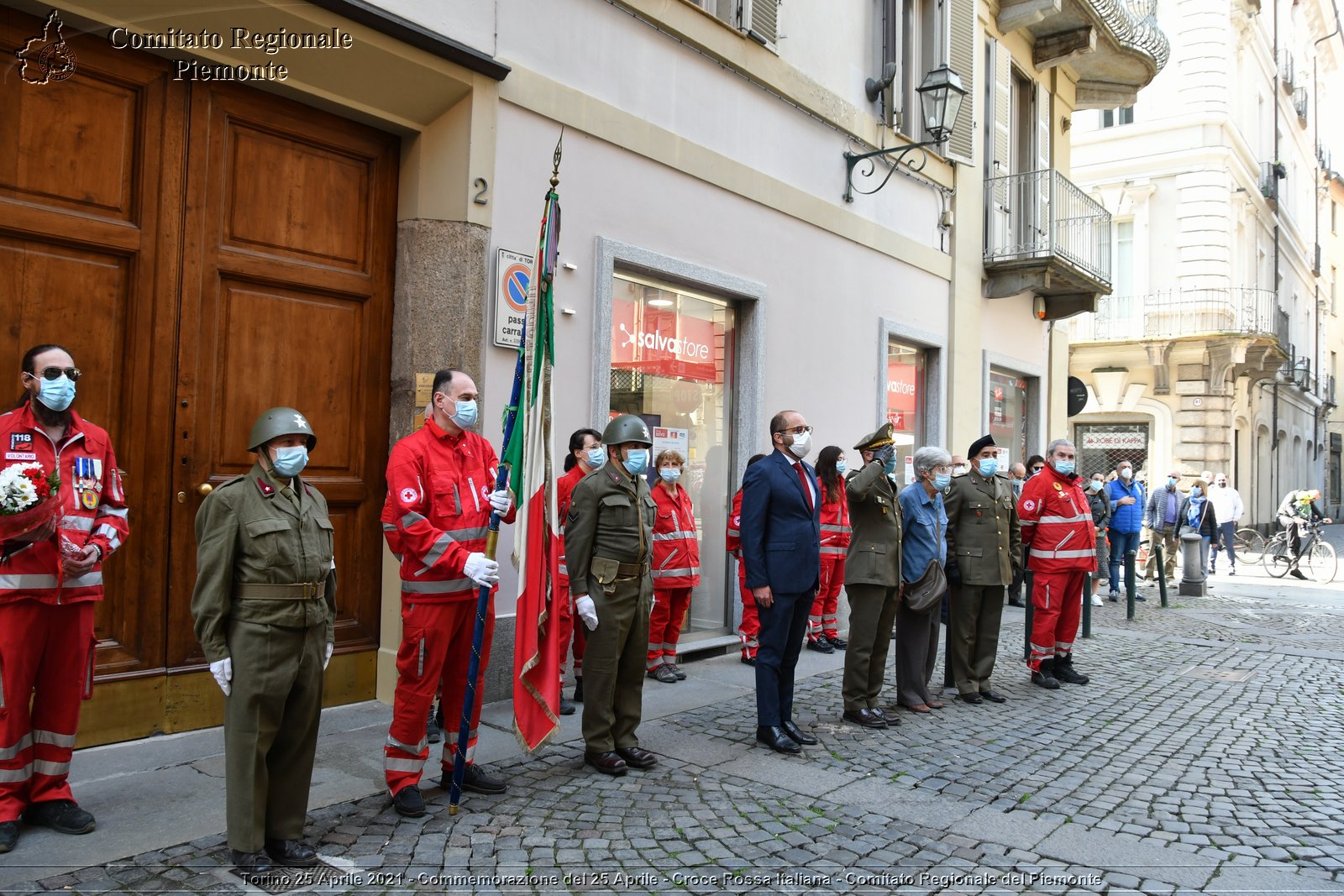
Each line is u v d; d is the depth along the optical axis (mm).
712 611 8539
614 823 4164
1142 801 4727
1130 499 12508
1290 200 31219
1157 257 23297
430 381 5871
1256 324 23031
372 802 4297
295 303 5570
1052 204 13555
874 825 4270
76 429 3912
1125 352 23141
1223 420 22391
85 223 4633
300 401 5586
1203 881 3785
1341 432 41281
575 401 6781
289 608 3512
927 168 11305
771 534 5477
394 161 6105
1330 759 5574
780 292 8891
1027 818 4426
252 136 5348
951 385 11805
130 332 4820
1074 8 13078
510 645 6188
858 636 6008
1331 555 17078
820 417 9461
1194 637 10117
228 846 3492
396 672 5785
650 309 7719
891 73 10164
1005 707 6676
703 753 5254
